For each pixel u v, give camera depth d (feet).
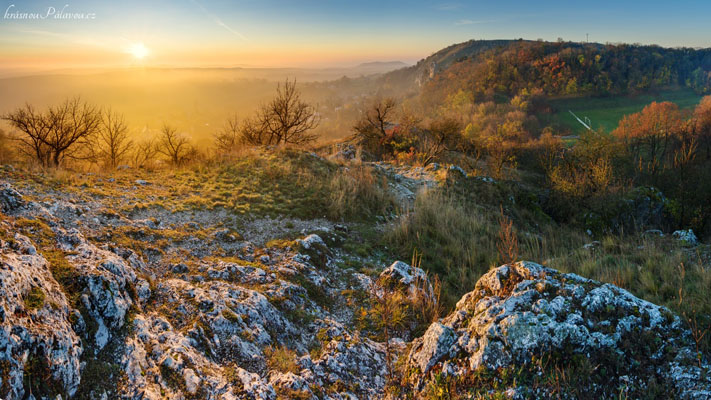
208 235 30.66
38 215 22.52
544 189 87.35
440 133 111.24
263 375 16.10
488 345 14.07
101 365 12.95
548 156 131.54
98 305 14.52
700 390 11.68
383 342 21.18
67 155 64.95
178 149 75.05
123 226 27.32
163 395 12.90
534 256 38.96
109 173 44.09
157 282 20.62
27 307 11.98
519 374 13.11
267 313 20.04
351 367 17.87
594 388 12.60
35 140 60.18
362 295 26.12
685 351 13.03
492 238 43.19
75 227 24.39
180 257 25.80
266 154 59.41
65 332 12.41
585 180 77.71
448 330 15.74
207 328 17.24
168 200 37.24
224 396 13.69
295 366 16.99
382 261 34.35
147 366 13.73
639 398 12.18
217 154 59.67
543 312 14.69
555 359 13.33
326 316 23.25
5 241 15.17
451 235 41.78
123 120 77.15
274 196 43.19
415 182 64.59
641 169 136.05
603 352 13.39
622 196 75.31
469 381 13.74
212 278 23.17
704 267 31.68
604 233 65.87
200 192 41.60
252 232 33.99
